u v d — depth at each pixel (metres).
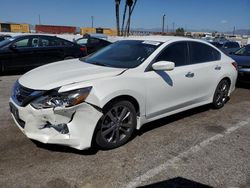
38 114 3.35
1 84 7.76
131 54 4.48
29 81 3.69
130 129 3.99
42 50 9.61
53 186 2.98
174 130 4.63
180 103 4.77
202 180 3.19
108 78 3.70
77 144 3.45
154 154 3.75
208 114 5.57
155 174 3.28
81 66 4.27
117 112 3.81
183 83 4.69
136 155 3.71
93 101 3.43
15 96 3.75
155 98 4.25
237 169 3.45
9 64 9.08
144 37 5.10
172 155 3.75
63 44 10.17
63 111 3.30
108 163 3.47
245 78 7.98
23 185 2.97
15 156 3.53
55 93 3.35
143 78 4.02
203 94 5.32
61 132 3.42
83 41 14.11
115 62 4.39
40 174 3.18
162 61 4.17
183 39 4.97
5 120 4.74
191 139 4.29
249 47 9.09
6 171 3.21
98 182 3.08
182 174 3.30
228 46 19.94
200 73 5.07
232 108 6.09
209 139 4.32
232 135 4.52
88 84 3.47
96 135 3.62
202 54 5.29
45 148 3.76
